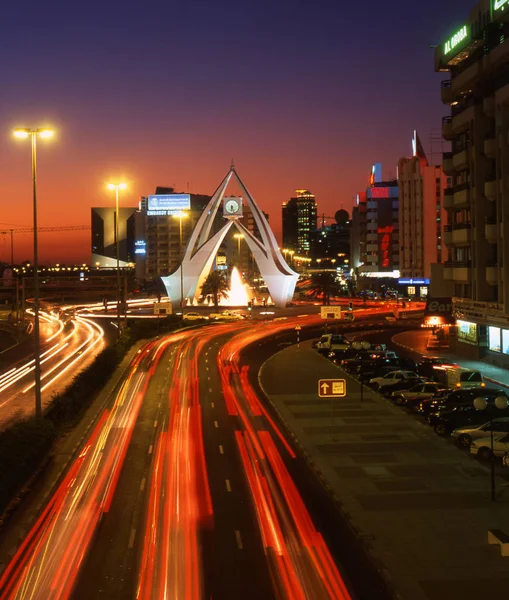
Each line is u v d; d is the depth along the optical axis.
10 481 22.72
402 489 24.00
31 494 23.47
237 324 97.31
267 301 142.38
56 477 25.45
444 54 57.78
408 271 155.12
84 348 72.88
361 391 42.16
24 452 25.27
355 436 32.03
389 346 70.62
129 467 26.81
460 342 62.81
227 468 26.70
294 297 167.62
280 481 25.03
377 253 169.75
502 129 49.59
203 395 43.41
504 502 22.53
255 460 27.97
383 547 18.72
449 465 27.06
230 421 35.66
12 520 20.84
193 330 89.12
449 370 46.19
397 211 169.00
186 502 22.47
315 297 163.12
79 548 18.50
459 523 20.59
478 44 52.97
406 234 155.25
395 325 93.69
